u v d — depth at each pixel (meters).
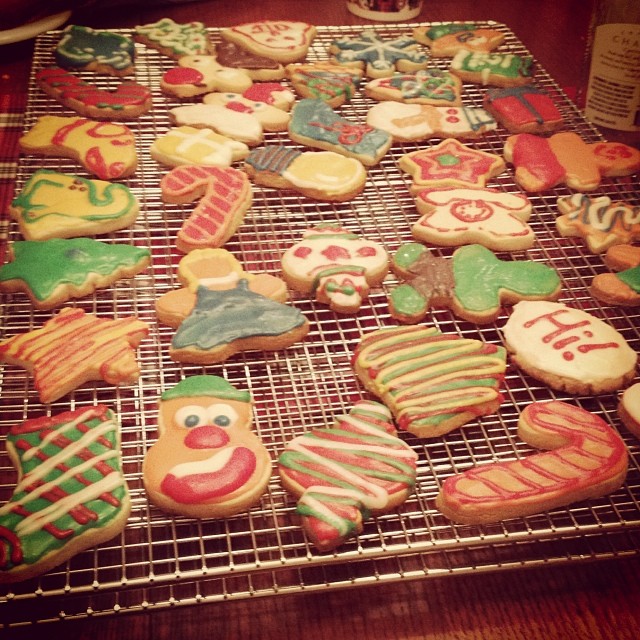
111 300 0.56
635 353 0.52
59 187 0.61
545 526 0.46
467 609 0.44
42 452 0.46
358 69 0.75
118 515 0.44
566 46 0.82
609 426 0.50
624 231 0.60
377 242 0.61
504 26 0.82
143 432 0.48
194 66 0.74
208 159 0.64
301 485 0.45
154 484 0.45
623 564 0.46
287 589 0.42
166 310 0.54
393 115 0.70
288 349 0.54
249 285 0.56
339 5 0.86
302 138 0.68
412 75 0.74
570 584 0.45
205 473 0.45
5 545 0.42
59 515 0.43
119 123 0.69
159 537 0.45
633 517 0.47
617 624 0.44
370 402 0.49
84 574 0.44
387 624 0.43
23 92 0.74
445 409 0.49
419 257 0.58
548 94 0.73
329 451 0.47
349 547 0.45
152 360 0.53
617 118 0.68
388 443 0.47
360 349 0.52
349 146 0.67
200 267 0.57
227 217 0.60
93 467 0.45
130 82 0.72
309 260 0.57
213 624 0.43
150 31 0.77
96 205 0.60
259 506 0.46
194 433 0.47
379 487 0.45
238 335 0.52
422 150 0.67
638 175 0.67
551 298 0.57
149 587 0.42
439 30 0.80
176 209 0.63
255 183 0.65
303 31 0.78
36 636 0.42
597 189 0.66
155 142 0.66
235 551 0.43
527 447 0.50
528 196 0.65
